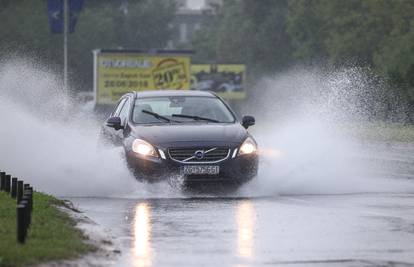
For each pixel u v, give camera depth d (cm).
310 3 19325
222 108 4875
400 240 3088
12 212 3362
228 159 4412
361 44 16525
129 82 16162
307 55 19325
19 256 2548
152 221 3534
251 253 2848
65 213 3619
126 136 4625
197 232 3256
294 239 3108
